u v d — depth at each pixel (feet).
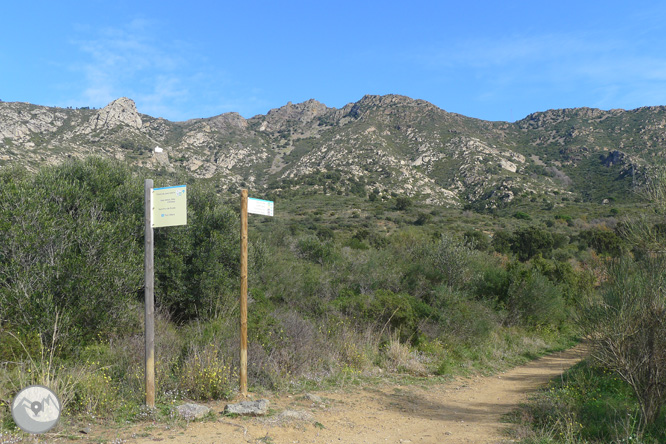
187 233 41.93
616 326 22.35
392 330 43.73
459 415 25.39
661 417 21.50
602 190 317.63
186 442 16.26
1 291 25.85
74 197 35.99
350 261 63.98
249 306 38.52
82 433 16.46
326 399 25.48
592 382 31.22
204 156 501.56
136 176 45.21
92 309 28.53
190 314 41.60
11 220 28.50
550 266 93.71
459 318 48.73
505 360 51.03
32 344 23.11
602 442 19.12
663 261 22.06
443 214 273.95
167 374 23.39
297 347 30.83
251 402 20.89
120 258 31.58
